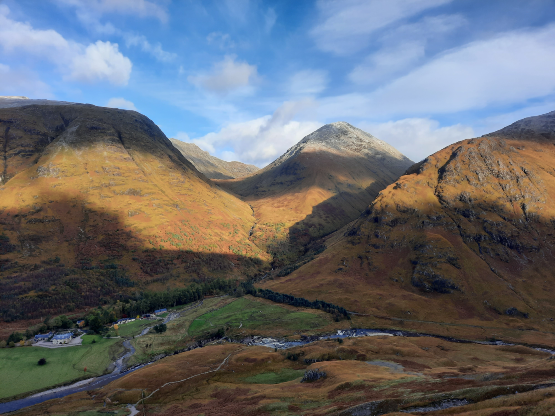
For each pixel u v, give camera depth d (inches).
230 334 6579.7
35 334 6087.6
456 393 2354.8
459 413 1978.3
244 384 4010.8
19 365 4771.2
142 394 3863.2
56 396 4133.9
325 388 3302.2
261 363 4736.7
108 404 3681.1
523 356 5068.9
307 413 2591.0
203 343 6171.3
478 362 4734.3
